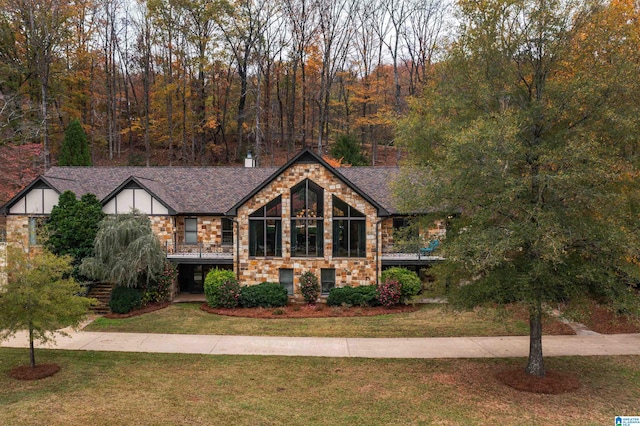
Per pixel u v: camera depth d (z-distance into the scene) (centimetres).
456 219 1540
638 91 1253
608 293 1264
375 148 5044
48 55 4059
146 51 4622
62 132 4509
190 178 3072
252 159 3319
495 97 1416
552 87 1339
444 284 1556
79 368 1577
